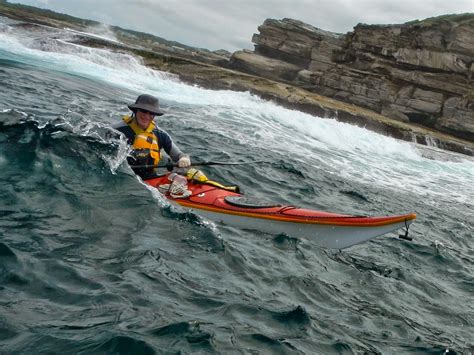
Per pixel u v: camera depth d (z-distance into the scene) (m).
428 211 10.65
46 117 9.18
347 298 4.76
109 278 3.86
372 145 18.80
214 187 6.49
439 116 28.31
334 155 15.18
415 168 16.80
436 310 5.11
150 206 5.57
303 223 5.91
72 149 6.31
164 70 24.80
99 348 2.95
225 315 3.71
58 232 4.49
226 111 17.34
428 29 29.91
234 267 4.68
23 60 17.52
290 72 34.88
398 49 30.42
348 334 3.98
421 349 4.05
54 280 3.66
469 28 29.00
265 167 10.27
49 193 5.22
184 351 3.10
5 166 5.61
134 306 3.52
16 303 3.26
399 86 29.64
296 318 3.96
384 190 11.90
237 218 5.97
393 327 4.38
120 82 18.77
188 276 4.24
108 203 5.38
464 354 4.16
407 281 5.74
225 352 3.21
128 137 6.50
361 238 5.68
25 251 3.98
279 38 37.00
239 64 35.62
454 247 7.98
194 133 12.33
